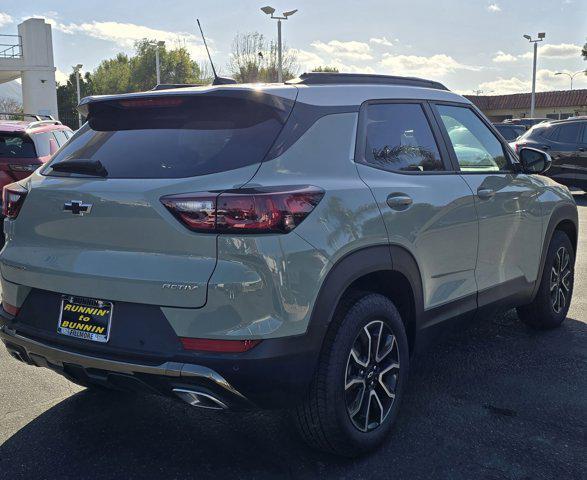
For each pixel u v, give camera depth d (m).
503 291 4.09
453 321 3.65
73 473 2.92
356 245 2.85
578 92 47.56
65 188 2.85
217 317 2.51
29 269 2.94
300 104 2.97
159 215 2.57
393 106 3.47
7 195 3.15
